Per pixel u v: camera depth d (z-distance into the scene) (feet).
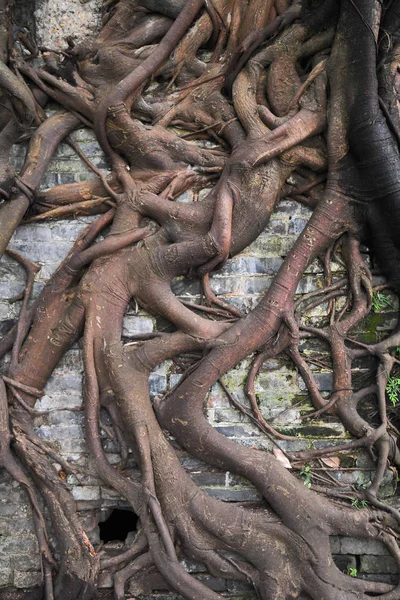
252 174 7.54
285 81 7.86
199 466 7.55
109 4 8.22
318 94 7.73
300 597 7.20
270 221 7.91
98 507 7.60
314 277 7.82
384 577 7.47
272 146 7.49
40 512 7.38
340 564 7.52
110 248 7.52
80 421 7.65
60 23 8.15
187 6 7.93
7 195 7.54
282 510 7.14
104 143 7.90
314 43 7.86
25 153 8.01
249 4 8.00
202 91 8.10
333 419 7.67
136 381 7.39
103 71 8.03
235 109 7.87
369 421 7.68
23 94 7.37
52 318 7.61
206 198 7.78
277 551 7.10
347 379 7.59
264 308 7.50
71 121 7.98
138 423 7.22
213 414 7.63
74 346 7.73
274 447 7.59
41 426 7.66
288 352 7.64
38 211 7.83
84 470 7.56
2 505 7.55
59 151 8.03
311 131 7.65
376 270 7.90
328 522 7.20
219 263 7.59
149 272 7.52
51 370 7.63
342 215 7.61
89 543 7.26
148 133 7.80
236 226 7.57
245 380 7.66
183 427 7.34
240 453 7.29
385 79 7.58
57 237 7.91
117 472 7.32
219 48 8.19
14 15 8.11
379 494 7.61
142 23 8.19
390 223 7.46
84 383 7.60
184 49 8.09
